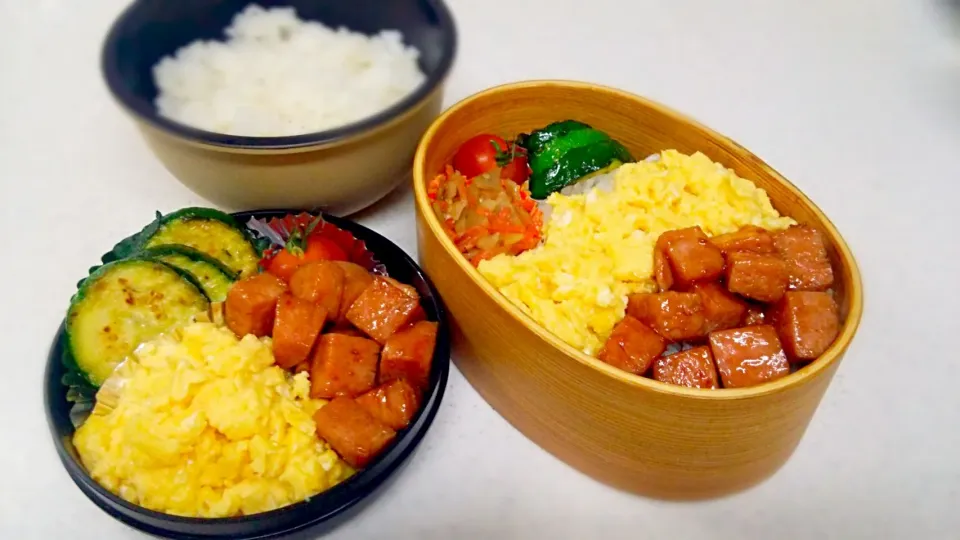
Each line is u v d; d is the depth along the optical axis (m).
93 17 0.48
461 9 0.49
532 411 0.28
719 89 0.44
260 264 0.31
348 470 0.27
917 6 0.51
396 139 0.32
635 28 0.48
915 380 0.32
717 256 0.28
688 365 0.26
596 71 0.45
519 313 0.26
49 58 0.45
